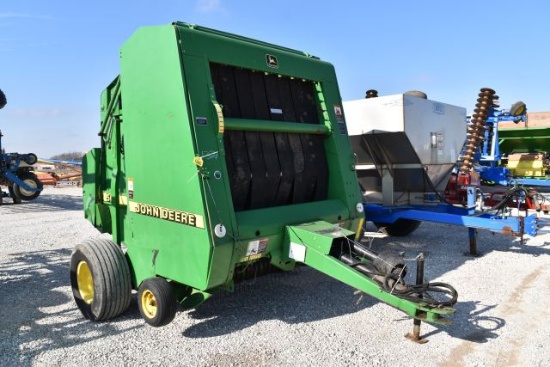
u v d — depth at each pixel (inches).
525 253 265.4
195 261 141.0
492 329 156.6
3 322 166.7
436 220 250.7
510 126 670.5
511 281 210.1
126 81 160.6
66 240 333.7
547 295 190.9
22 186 558.6
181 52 142.0
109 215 191.6
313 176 182.1
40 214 483.8
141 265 163.6
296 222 163.3
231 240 141.1
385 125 249.3
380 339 149.3
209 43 150.2
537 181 535.2
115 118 173.6
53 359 135.9
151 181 153.7
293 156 175.5
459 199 308.0
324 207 176.4
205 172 138.6
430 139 263.7
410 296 127.9
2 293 202.4
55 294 200.4
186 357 136.8
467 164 304.2
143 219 159.6
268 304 181.9
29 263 260.1
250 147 162.4
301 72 178.9
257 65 163.2
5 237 346.3
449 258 254.2
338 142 186.2
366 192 299.3
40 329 159.3
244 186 159.6
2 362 134.0
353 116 262.7
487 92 306.0
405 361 134.2
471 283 207.0
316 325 161.0
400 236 317.1
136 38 155.5
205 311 174.6
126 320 166.2
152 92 150.3
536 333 153.5
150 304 154.2
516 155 591.8
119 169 174.2
